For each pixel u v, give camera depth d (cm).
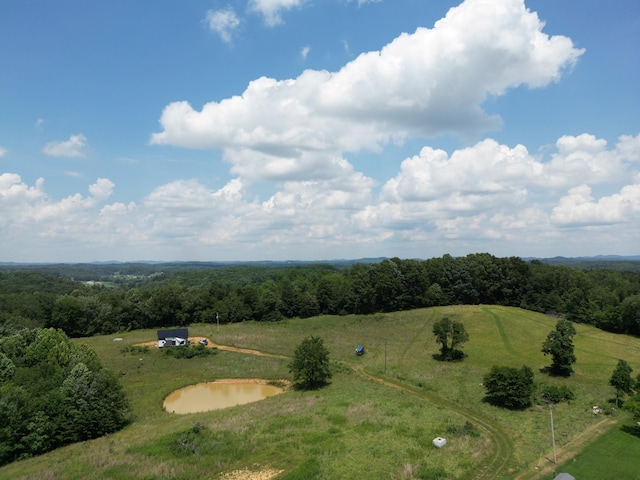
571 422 5178
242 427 5050
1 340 7375
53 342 7062
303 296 14225
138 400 6750
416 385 7075
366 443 4553
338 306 14238
